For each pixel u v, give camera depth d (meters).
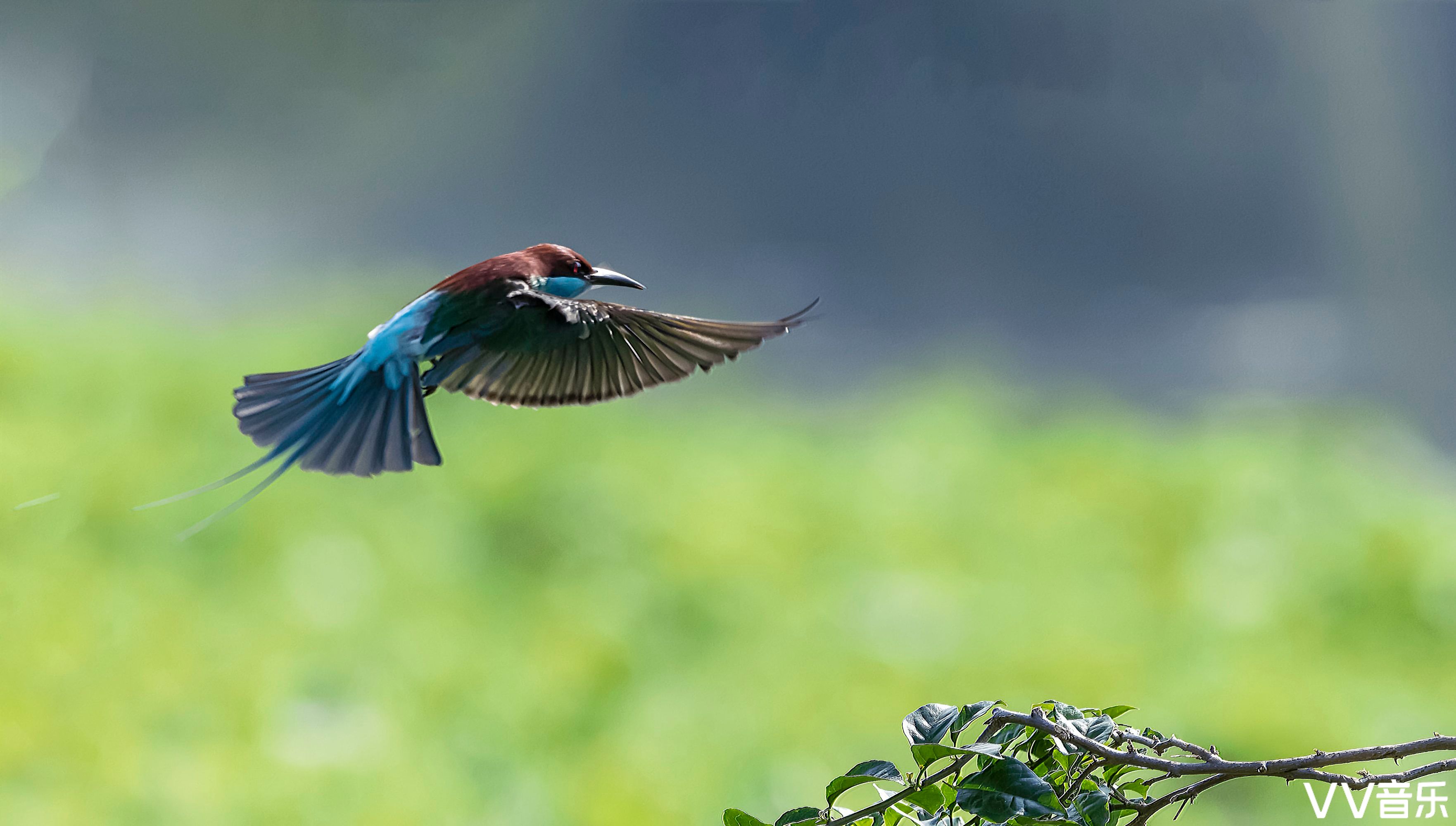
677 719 9.62
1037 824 2.53
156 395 16.84
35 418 15.28
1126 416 23.84
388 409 3.67
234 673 9.63
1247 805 9.03
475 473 14.21
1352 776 2.82
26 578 10.73
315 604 10.97
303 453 3.58
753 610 11.46
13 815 7.96
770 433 19.14
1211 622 11.70
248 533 12.27
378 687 9.66
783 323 3.80
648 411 19.80
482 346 3.74
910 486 15.53
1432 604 11.93
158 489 13.23
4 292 26.59
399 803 8.44
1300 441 17.70
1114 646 10.93
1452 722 9.78
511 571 12.37
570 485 13.73
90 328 21.38
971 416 19.89
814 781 9.05
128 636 10.02
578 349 3.75
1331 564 12.74
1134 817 3.13
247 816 8.26
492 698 9.74
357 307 26.05
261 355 20.33
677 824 8.58
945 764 5.65
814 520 13.88
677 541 12.78
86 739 8.65
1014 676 10.48
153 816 8.12
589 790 8.68
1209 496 14.81
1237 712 9.73
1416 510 14.59
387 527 12.62
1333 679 10.47
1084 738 2.74
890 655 10.74
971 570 12.79
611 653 10.31
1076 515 14.20
